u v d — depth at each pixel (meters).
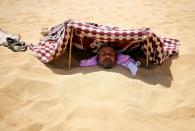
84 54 5.41
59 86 4.42
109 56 4.88
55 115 3.91
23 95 4.27
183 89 4.61
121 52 5.27
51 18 7.60
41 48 5.43
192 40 6.40
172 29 7.05
